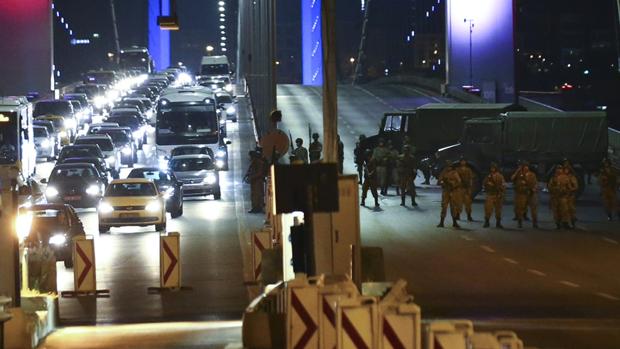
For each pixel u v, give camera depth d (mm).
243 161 182125
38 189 128250
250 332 41594
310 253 42156
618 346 47344
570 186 100812
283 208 42156
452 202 102625
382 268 55406
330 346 33156
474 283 71625
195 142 168375
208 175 135750
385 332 28766
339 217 50656
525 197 102062
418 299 65125
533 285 70500
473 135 129750
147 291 71625
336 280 40875
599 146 126125
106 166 150625
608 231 99688
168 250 71250
